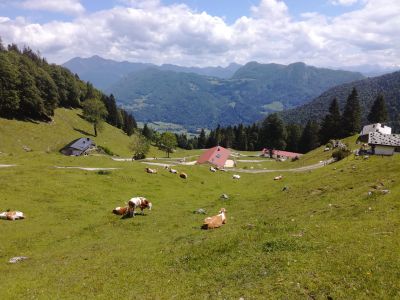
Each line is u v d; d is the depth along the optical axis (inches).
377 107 7066.9
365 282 733.9
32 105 6761.8
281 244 971.9
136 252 1176.8
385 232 962.7
